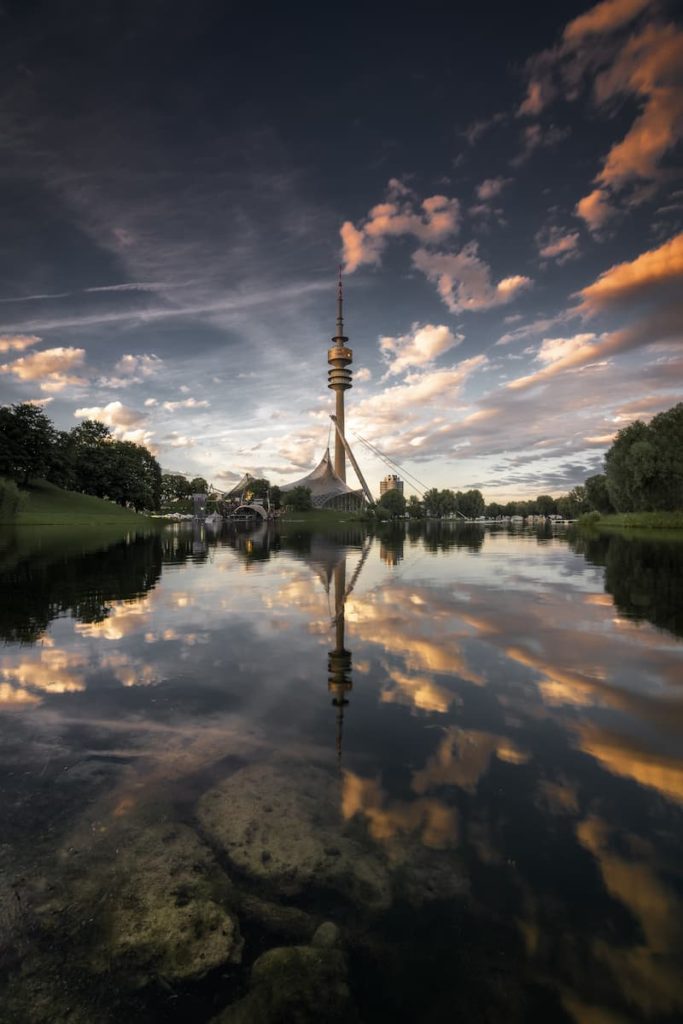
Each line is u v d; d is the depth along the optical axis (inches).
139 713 230.7
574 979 101.9
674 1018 94.1
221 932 117.5
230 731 211.5
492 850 136.9
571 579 667.4
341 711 231.3
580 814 151.8
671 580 650.8
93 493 5078.7
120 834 147.6
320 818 152.6
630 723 215.8
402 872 130.6
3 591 580.1
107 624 406.0
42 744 201.0
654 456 2714.1
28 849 141.1
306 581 663.8
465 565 866.8
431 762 183.9
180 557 1058.7
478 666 294.0
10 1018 99.3
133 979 107.4
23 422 3941.9
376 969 106.7
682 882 124.8
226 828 149.3
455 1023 94.9
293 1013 98.3
